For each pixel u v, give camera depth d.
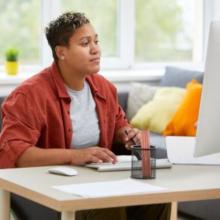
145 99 5.35
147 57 6.12
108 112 2.97
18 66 5.46
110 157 2.52
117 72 5.81
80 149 2.60
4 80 5.11
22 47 5.60
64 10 5.71
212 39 2.21
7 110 2.72
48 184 2.15
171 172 2.40
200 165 2.55
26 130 2.67
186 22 6.18
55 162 2.54
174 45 6.18
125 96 5.43
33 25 5.62
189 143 2.83
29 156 2.58
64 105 2.79
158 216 2.64
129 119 5.36
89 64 2.79
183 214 4.19
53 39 2.83
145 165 2.27
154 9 6.09
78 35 2.78
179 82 5.33
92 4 5.85
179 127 4.87
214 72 2.23
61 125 2.77
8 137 2.65
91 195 1.96
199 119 2.28
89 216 2.65
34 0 5.59
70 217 1.94
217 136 2.34
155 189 2.07
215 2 6.01
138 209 2.72
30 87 2.74
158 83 5.77
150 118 5.11
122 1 5.95
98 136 2.90
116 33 6.00
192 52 6.22
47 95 2.75
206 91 2.25
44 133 2.76
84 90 2.88
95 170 2.43
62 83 2.80
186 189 2.09
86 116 2.86
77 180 2.23
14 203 2.94
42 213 2.82
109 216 2.65
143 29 6.07
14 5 5.54
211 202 3.85
